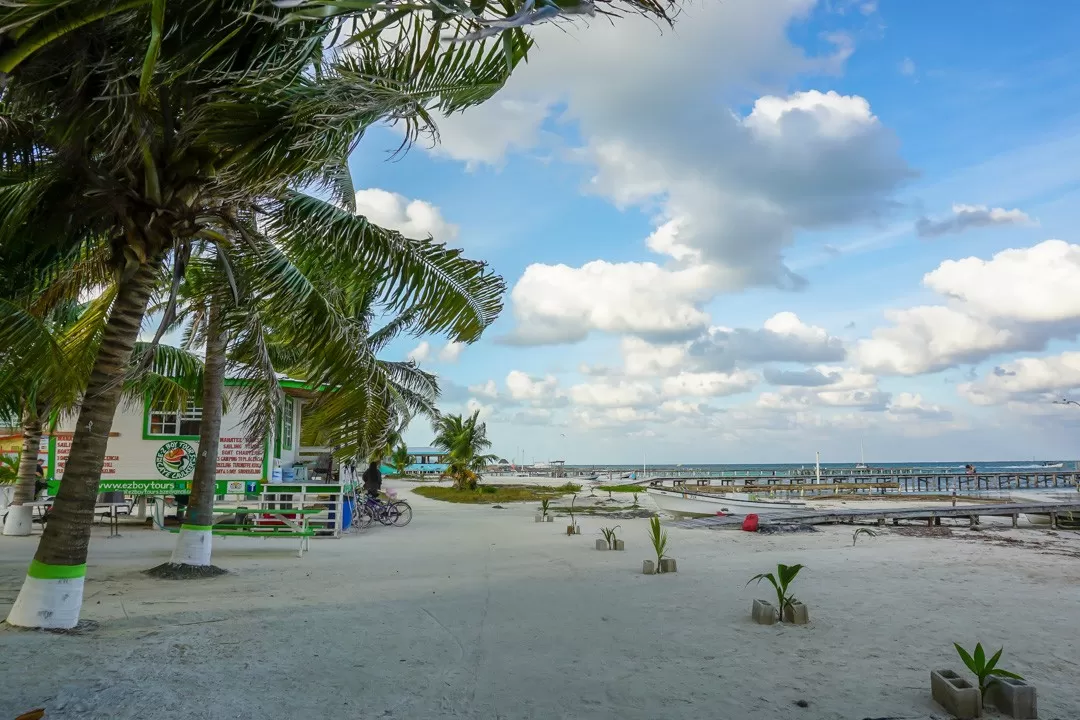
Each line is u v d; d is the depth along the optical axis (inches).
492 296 350.9
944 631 278.4
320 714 179.3
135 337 268.2
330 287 367.9
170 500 969.5
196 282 360.8
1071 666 230.7
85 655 215.2
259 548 584.1
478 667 226.1
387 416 386.0
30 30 138.9
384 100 197.8
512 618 301.6
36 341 276.2
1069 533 849.5
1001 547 632.4
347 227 305.1
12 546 542.0
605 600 345.4
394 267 315.9
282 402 402.0
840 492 2119.8
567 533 740.0
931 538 738.8
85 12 140.0
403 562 498.9
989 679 190.2
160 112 245.0
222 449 657.6
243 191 239.6
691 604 334.6
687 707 188.9
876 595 359.6
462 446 1856.5
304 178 263.1
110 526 718.5
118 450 645.3
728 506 1051.9
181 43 173.5
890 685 207.6
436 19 94.5
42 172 251.1
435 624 287.9
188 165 250.2
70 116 203.5
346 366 335.0
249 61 185.2
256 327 347.9
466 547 606.5
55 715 167.2
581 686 206.7
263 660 223.0
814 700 194.4
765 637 267.9
